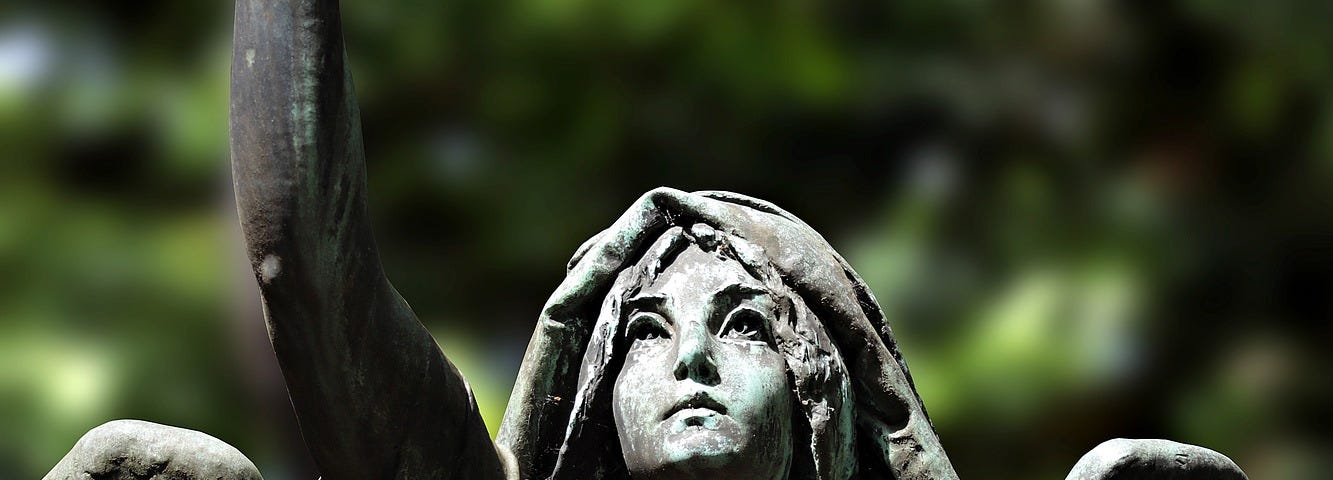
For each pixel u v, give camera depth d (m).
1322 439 12.62
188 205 11.81
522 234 11.91
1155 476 7.05
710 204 6.84
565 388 6.86
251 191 6.01
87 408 11.30
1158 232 12.55
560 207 11.96
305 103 6.02
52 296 11.64
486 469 6.49
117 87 11.91
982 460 11.80
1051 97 12.70
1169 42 12.79
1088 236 12.50
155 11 12.08
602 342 6.73
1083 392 11.86
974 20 12.62
